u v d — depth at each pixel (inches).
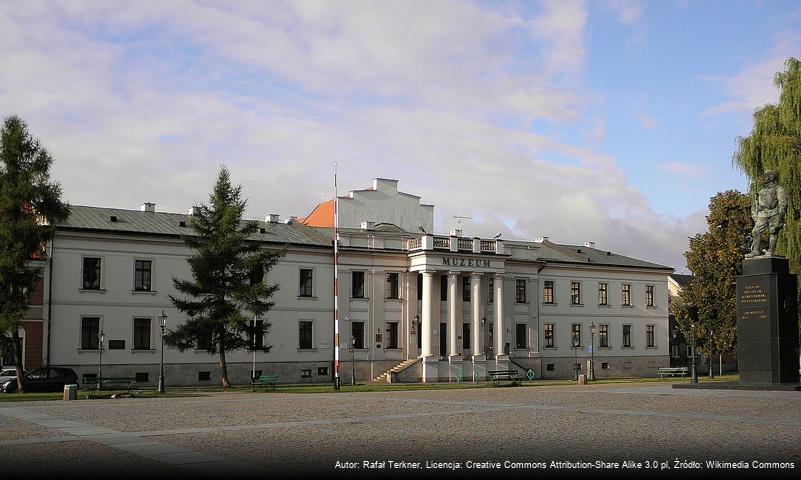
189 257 2317.9
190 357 2432.3
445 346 2847.0
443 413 1011.9
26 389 1905.8
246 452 645.9
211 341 2140.7
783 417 892.6
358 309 2748.5
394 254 2824.8
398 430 804.6
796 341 1376.7
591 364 2957.7
